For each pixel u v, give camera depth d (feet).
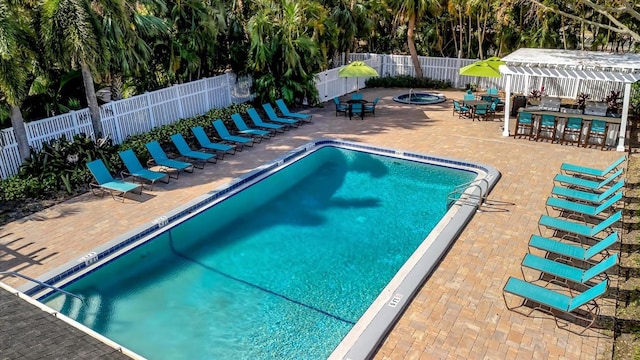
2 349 17.76
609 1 63.16
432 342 25.68
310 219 43.68
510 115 72.79
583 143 58.39
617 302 28.94
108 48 50.47
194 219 42.68
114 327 29.01
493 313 27.99
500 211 41.09
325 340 27.86
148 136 58.59
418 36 110.01
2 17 41.09
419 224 42.42
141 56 57.98
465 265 32.99
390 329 26.68
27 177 45.93
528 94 84.23
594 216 39.14
